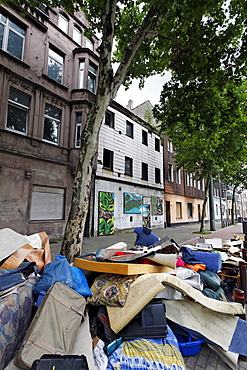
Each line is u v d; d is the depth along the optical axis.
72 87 11.77
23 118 9.49
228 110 7.15
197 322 2.56
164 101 7.82
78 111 11.39
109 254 3.43
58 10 11.46
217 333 2.48
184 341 2.54
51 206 10.26
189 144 12.55
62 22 11.88
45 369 1.41
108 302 2.50
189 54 6.34
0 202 8.13
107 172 13.35
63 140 11.05
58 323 1.96
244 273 3.99
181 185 22.77
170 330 2.41
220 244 6.12
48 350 1.75
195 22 5.89
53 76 11.09
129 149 15.62
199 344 2.52
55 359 1.48
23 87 9.36
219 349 2.45
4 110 8.53
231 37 5.79
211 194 16.78
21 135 9.05
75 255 4.54
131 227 14.89
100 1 5.24
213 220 16.41
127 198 14.78
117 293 2.56
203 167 14.07
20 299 2.09
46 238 4.38
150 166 18.06
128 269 2.68
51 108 10.80
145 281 2.62
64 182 10.83
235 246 6.58
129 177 15.30
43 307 2.00
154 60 7.17
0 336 1.70
